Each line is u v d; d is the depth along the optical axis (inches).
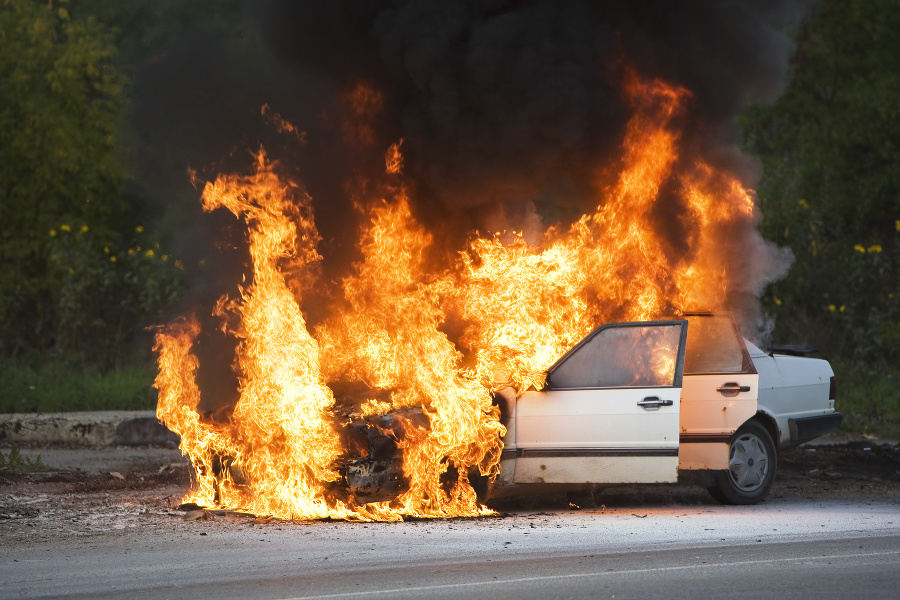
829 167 2274.9
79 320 1918.1
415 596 581.0
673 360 873.5
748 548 714.2
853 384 1784.0
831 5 2333.9
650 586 601.0
